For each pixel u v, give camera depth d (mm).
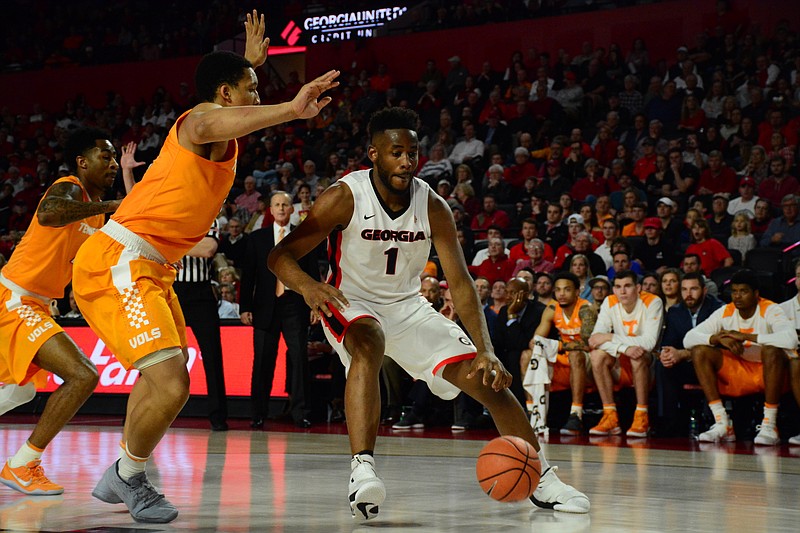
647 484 3998
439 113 14430
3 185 15828
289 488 3793
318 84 2664
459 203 11344
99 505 3309
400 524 2885
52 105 18500
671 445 6148
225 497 3512
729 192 10625
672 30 14109
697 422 7316
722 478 4254
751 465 4871
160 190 3057
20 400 3975
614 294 7133
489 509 3227
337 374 8062
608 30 14594
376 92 15320
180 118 3057
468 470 4555
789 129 11273
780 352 6297
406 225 3262
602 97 13578
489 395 3225
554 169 11641
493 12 15703
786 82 12070
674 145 11219
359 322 3141
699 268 7727
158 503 2955
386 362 7754
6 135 17438
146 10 19859
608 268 9125
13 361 3678
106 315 3053
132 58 18422
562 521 2959
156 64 17781
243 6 18641
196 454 5266
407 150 3150
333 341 3229
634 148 12344
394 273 3312
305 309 7520
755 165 10570
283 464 4754
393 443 6148
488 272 9336
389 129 3158
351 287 3348
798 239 8930
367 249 3256
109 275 3053
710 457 5320
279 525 2850
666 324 7031
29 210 15258
